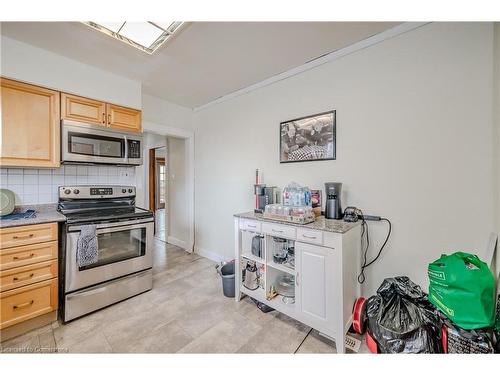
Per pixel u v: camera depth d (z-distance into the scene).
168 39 1.79
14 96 1.81
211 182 3.29
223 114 3.07
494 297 1.11
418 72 1.59
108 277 2.03
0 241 1.57
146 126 2.96
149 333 1.68
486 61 1.35
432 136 1.54
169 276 2.70
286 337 1.64
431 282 1.21
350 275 1.59
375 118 1.78
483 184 1.38
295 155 2.28
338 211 1.87
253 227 2.00
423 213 1.59
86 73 2.18
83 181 2.46
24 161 1.85
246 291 2.08
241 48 1.93
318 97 2.11
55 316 1.81
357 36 1.77
